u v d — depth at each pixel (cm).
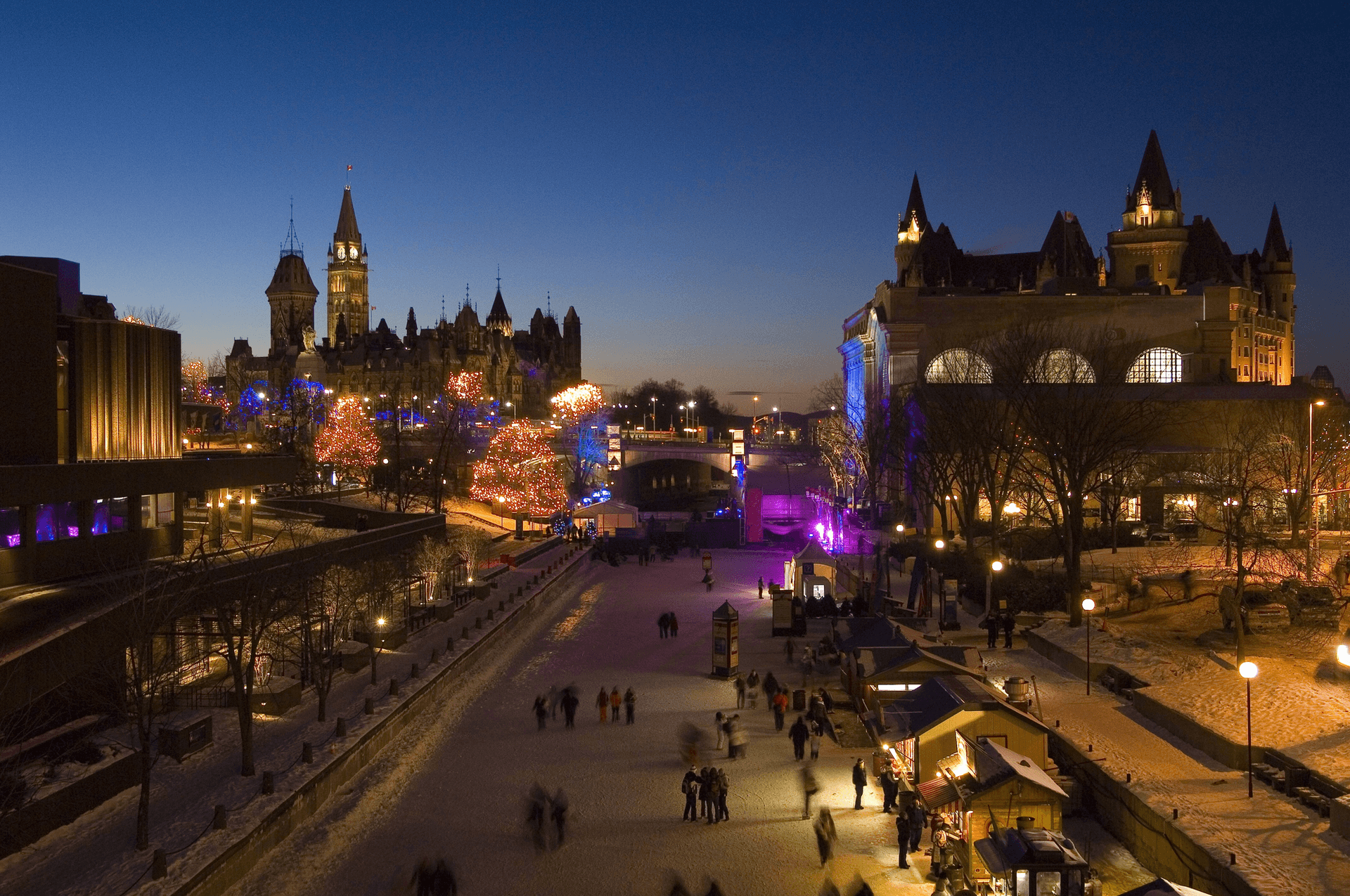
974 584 6625
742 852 3059
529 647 6300
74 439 5053
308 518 8700
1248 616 5028
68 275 5519
